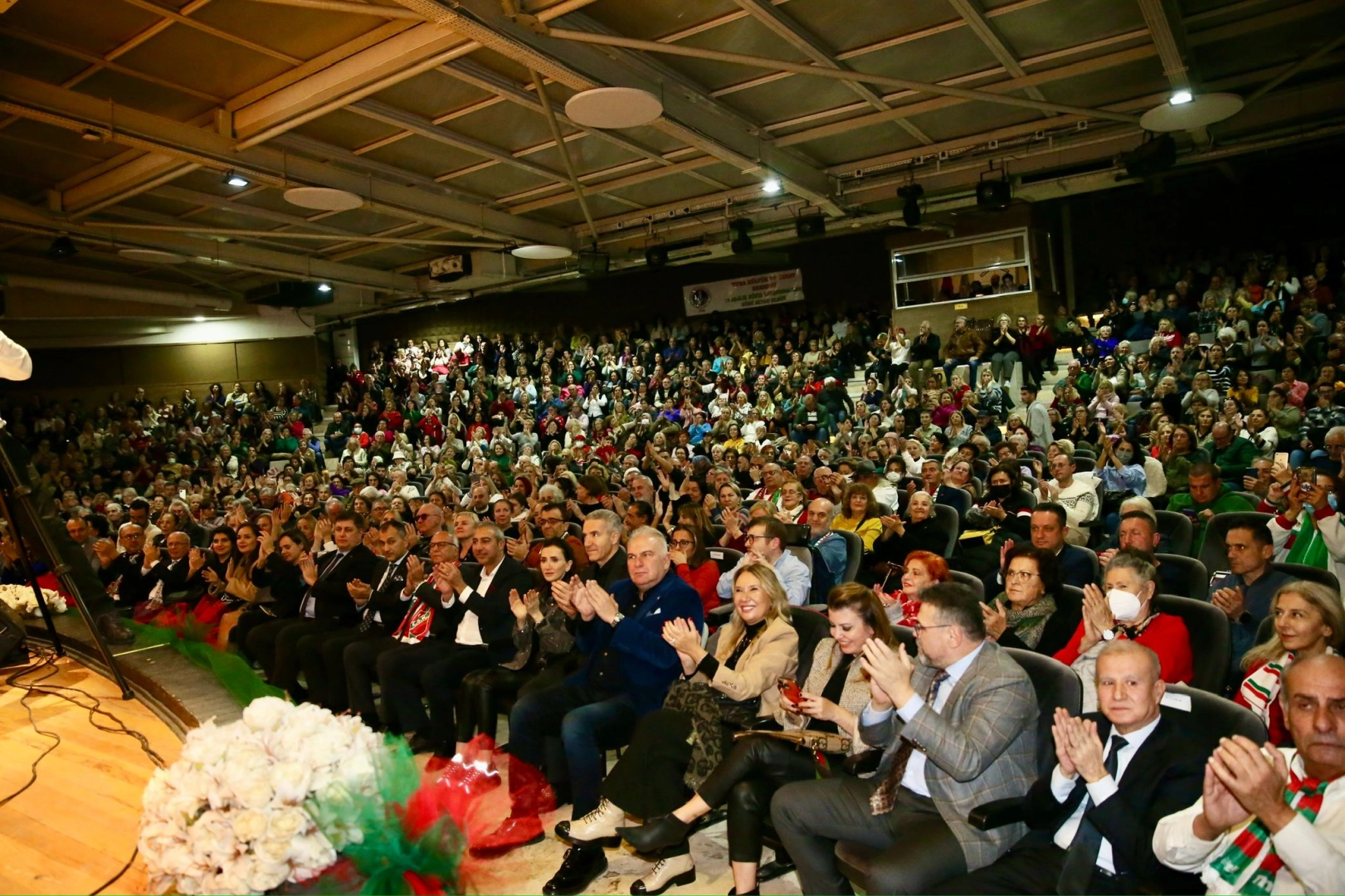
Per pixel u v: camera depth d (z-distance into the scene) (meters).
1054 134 10.17
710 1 6.80
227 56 7.30
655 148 10.19
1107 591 2.98
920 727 2.29
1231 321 10.91
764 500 6.88
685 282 18.38
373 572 5.06
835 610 2.81
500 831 3.04
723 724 3.02
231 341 19.88
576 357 17.44
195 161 8.62
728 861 3.06
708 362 15.59
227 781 2.00
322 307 18.58
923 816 2.44
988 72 8.52
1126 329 12.11
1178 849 2.03
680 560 5.03
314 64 7.45
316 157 9.50
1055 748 2.41
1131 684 2.20
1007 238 13.69
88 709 3.41
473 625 4.20
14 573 6.08
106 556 7.27
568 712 3.45
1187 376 10.06
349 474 13.29
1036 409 10.12
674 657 3.38
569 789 3.46
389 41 6.98
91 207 10.41
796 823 2.52
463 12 5.96
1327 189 13.25
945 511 5.68
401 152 9.71
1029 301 13.52
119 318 16.88
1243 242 13.89
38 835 2.35
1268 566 3.52
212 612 5.82
